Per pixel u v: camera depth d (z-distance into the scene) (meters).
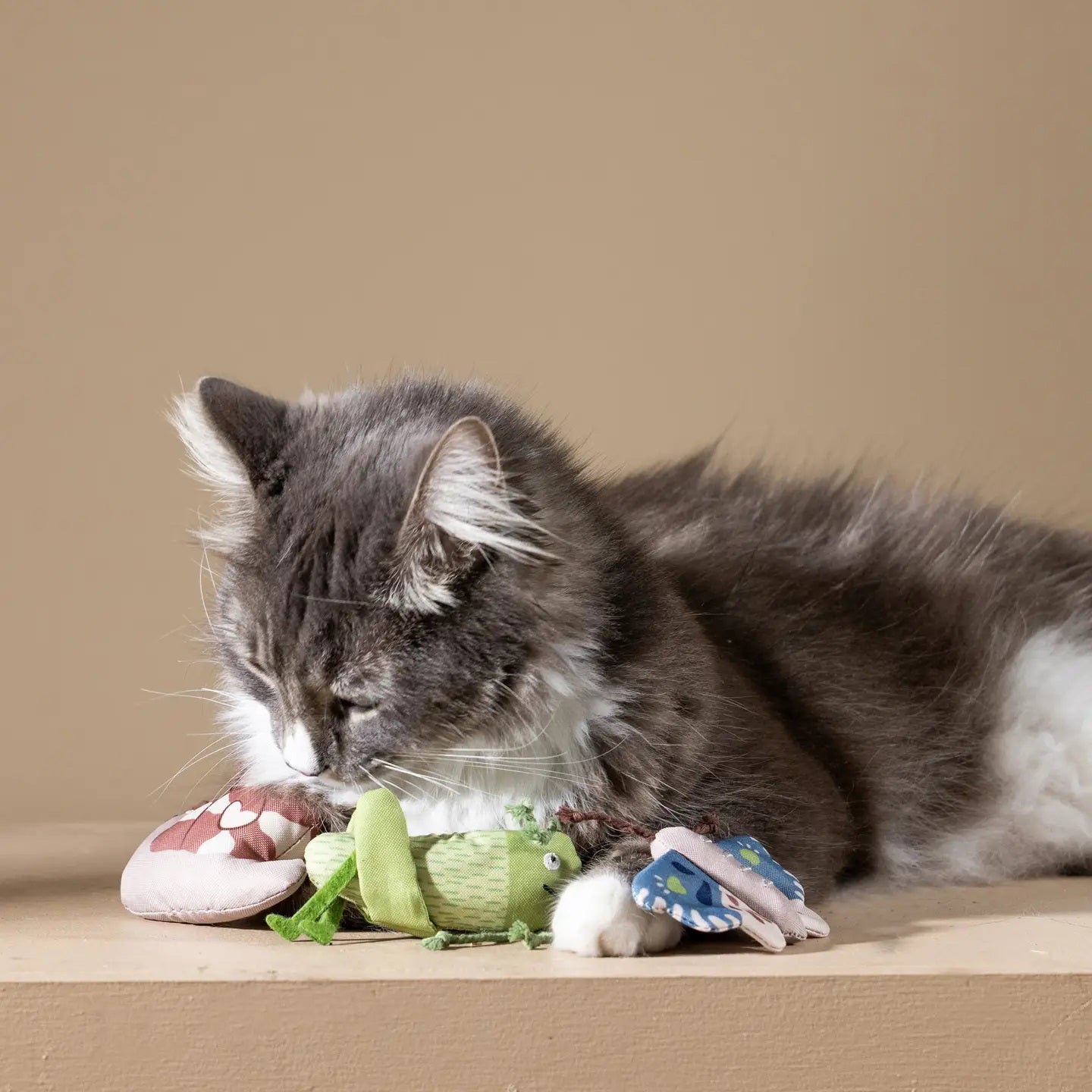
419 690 1.47
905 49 2.18
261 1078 1.41
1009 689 1.70
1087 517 2.16
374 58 2.17
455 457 1.46
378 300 2.16
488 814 1.50
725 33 2.18
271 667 1.49
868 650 1.68
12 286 2.11
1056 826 1.69
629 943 1.44
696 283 2.18
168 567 2.13
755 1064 1.42
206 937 1.49
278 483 1.51
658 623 1.51
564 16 2.18
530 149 2.18
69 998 1.41
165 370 2.13
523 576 1.48
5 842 1.79
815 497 1.79
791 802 1.53
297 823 1.52
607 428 2.17
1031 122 2.18
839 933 1.50
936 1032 1.42
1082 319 2.19
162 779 2.12
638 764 1.49
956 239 2.19
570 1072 1.41
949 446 2.18
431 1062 1.41
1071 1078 1.42
